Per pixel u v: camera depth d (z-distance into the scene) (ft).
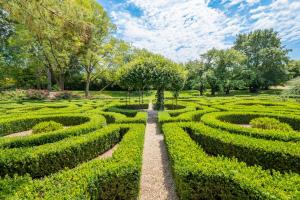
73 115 29.58
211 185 10.32
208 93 114.73
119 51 89.25
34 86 107.65
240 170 10.19
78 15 22.61
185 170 10.82
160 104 41.73
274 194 8.11
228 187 9.80
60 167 14.88
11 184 9.75
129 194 11.43
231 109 32.53
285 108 33.32
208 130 18.44
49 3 20.39
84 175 10.16
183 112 32.07
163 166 16.37
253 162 14.02
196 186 10.61
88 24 24.71
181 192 11.11
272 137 16.66
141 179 14.33
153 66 36.37
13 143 16.56
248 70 104.83
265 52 110.22
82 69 93.15
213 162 11.30
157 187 13.29
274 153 13.21
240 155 14.67
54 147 14.92
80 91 112.98
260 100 48.75
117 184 11.11
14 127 27.14
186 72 41.32
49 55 75.56
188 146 14.42
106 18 78.95
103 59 83.05
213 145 16.84
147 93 107.55
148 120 33.73
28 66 84.58
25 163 13.42
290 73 114.93
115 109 35.78
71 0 22.22
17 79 89.61
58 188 8.96
